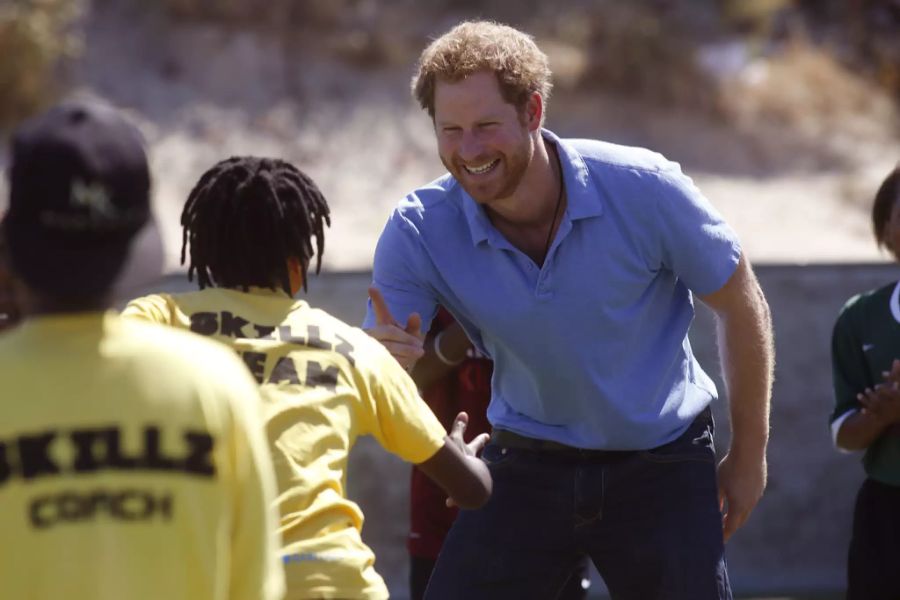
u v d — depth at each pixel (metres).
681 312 14.75
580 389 14.20
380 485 25.53
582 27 52.44
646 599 14.45
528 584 14.64
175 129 47.12
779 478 26.75
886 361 17.16
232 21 50.41
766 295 26.92
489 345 14.84
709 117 51.72
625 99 51.38
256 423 8.66
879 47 57.19
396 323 13.48
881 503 16.94
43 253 8.41
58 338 8.46
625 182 13.87
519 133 13.34
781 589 26.16
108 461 8.20
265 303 11.63
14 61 45.12
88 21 49.44
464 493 12.12
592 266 13.88
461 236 14.25
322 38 50.84
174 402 8.34
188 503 8.24
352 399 11.29
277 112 48.50
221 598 8.36
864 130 53.00
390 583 25.50
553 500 14.51
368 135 48.31
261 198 11.70
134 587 8.11
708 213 14.04
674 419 14.49
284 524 10.65
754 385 14.59
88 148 8.41
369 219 44.44
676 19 54.34
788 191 49.16
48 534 8.10
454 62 13.24
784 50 56.16
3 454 8.21
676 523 14.30
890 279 27.09
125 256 8.59
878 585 16.78
